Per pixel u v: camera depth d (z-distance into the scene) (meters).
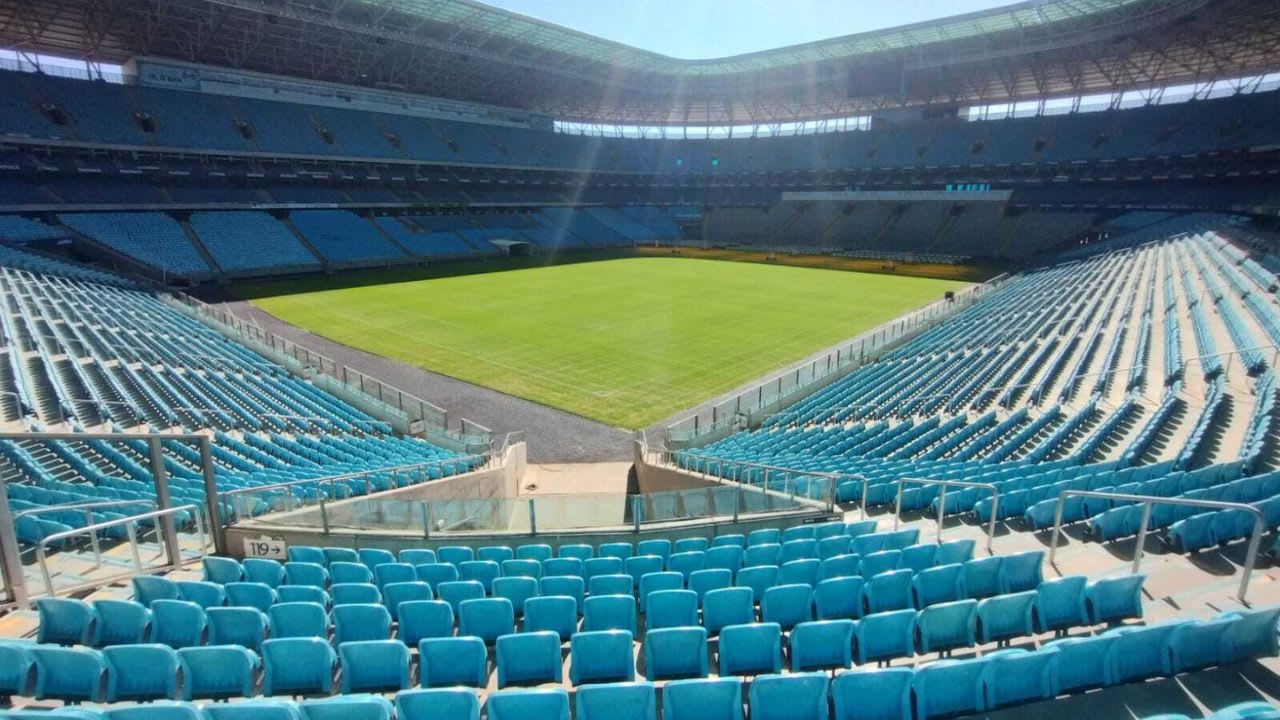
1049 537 10.32
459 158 70.94
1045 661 5.86
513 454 18.61
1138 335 25.69
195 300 37.38
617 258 66.94
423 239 61.97
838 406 22.28
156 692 6.42
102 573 9.48
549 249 68.94
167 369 24.77
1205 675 6.09
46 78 50.09
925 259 63.44
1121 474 11.55
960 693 5.83
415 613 7.70
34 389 20.44
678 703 5.75
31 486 12.85
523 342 33.47
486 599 7.79
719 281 53.50
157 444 9.59
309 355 27.50
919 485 12.88
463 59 62.69
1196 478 10.76
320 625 7.57
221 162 55.69
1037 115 68.56
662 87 76.75
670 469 16.84
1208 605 7.41
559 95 78.31
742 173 84.69
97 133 49.28
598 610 7.90
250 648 7.44
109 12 45.28
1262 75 57.50
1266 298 24.33
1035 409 19.38
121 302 35.31
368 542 11.57
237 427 19.91
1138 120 62.06
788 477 13.06
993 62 61.59
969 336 30.62
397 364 29.86
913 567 8.97
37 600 7.32
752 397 23.78
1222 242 37.72
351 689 6.74
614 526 11.98
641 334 35.22
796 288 50.25
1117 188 60.75
